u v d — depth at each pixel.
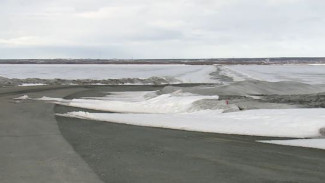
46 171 7.16
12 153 8.70
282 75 70.25
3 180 6.54
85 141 10.36
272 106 18.38
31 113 16.33
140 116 15.64
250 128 12.47
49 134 11.31
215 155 8.86
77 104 20.47
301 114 13.96
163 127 13.32
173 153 9.03
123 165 7.76
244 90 28.47
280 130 12.08
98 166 7.62
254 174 7.20
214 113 16.25
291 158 8.62
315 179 6.90
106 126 13.29
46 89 33.00
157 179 6.78
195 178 6.88
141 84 45.66
